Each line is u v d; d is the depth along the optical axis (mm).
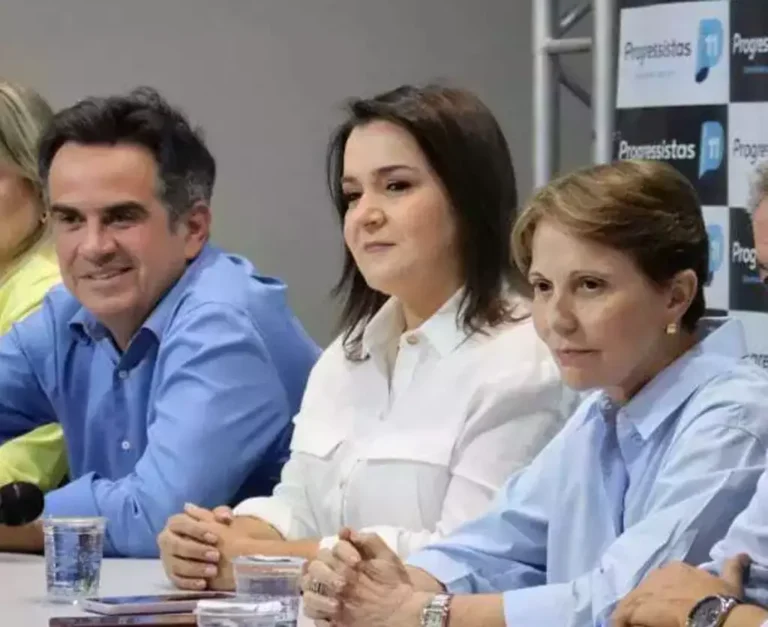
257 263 14016
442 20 14031
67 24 13891
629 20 10836
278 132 13992
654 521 5375
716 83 10461
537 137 11688
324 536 7551
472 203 7168
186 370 8117
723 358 5637
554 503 6023
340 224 7707
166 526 7301
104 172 8289
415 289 7266
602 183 5418
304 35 14016
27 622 5953
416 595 5664
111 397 8625
